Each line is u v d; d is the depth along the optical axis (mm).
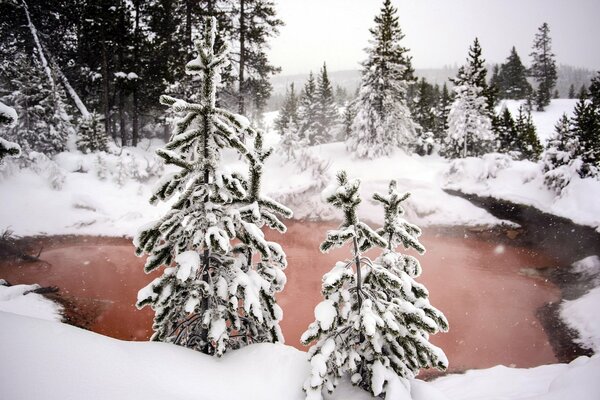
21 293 10508
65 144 23000
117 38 25938
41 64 24188
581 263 14867
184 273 4449
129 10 26719
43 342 3254
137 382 3359
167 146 4746
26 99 21406
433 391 4723
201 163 4977
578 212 17000
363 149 26531
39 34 27234
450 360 9883
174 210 4996
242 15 26359
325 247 4770
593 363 5258
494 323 11742
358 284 4637
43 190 18375
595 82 31531
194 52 25469
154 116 30062
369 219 22406
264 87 31141
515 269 15945
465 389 7430
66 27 28844
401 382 4305
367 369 4512
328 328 4160
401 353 4375
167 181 4809
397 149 27875
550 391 5344
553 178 19281
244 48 26797
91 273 13836
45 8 27188
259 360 4840
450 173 23906
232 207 5824
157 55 27281
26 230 16031
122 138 27766
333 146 29594
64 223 17250
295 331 11664
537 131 49656
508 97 70500
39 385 2719
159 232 4930
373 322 4078
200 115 4949
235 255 5895
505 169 22078
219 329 4820
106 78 26500
